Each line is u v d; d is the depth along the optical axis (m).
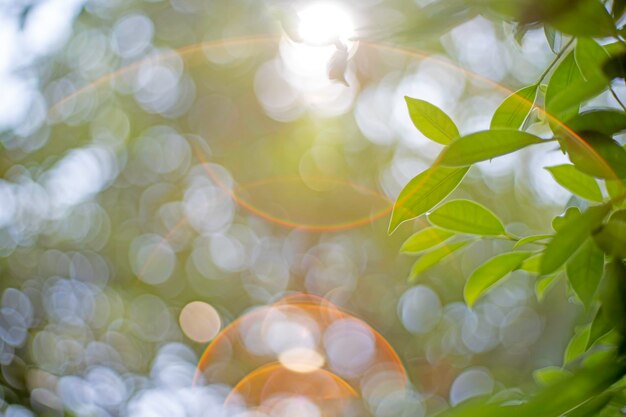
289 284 8.09
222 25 7.38
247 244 8.08
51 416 5.03
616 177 0.80
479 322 7.56
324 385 7.51
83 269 7.18
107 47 7.04
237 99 7.90
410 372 7.66
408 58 6.96
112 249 7.45
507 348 7.21
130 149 7.62
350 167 8.00
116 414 6.40
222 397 7.45
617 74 0.76
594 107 0.83
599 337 0.85
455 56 6.46
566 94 0.71
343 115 7.81
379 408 7.42
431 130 1.03
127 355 7.15
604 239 0.79
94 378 6.63
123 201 7.62
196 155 7.91
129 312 7.35
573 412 0.74
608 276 0.82
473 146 0.79
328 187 8.04
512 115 0.94
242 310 7.86
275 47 7.44
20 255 6.77
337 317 7.95
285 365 7.65
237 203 8.01
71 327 6.82
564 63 0.90
